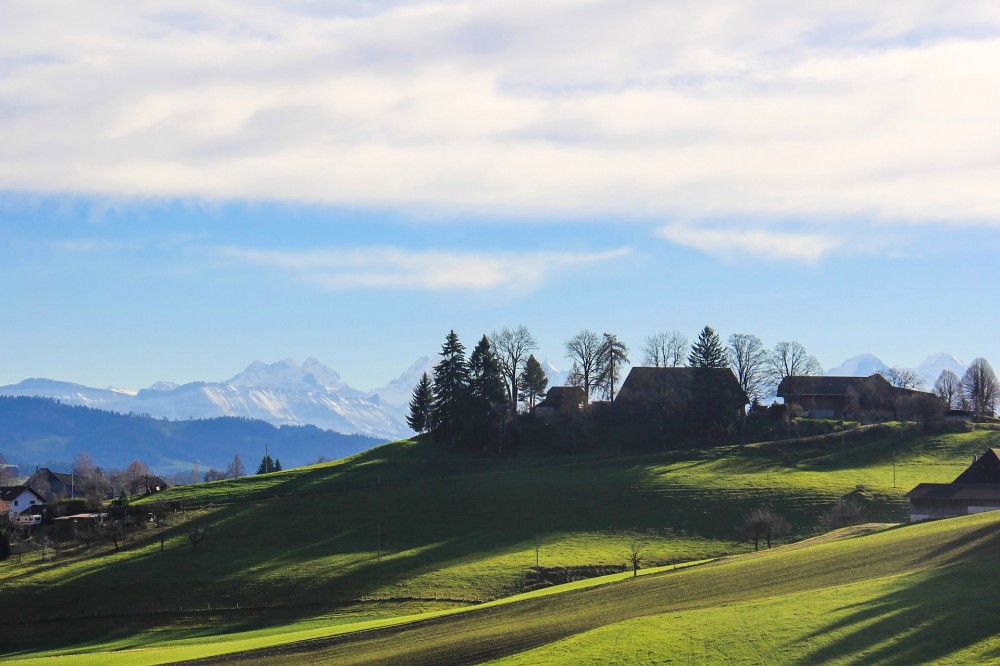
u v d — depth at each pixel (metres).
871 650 55.16
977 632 55.69
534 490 164.50
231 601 118.50
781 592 75.94
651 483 164.62
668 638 63.03
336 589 120.00
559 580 119.62
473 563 128.50
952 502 128.75
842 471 171.75
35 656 101.56
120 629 111.62
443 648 75.69
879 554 86.62
